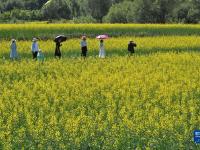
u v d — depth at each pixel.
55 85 38.97
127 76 42.44
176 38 81.12
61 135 25.69
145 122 26.88
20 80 41.16
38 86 38.25
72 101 33.25
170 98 34.00
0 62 53.50
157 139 24.75
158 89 37.09
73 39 79.62
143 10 146.75
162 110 30.47
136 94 34.78
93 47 67.88
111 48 66.88
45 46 68.12
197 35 91.62
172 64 50.66
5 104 32.38
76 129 25.67
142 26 93.06
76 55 61.66
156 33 92.38
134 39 78.44
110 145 24.06
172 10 147.62
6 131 26.58
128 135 24.89
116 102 33.47
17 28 81.06
